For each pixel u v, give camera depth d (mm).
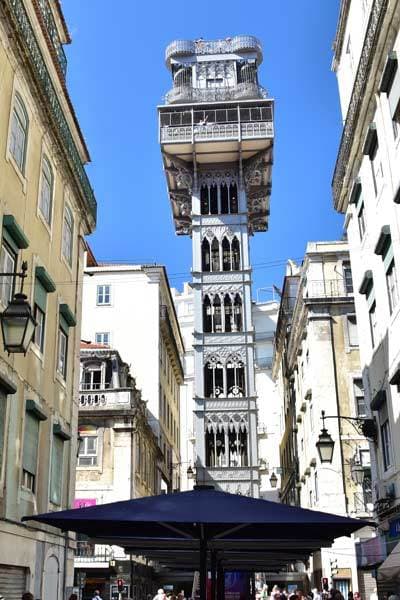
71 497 20297
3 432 14242
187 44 52219
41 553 16828
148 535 9961
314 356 34812
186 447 81500
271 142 48688
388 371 19078
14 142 15938
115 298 49125
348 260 36469
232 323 47062
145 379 47281
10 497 14641
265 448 76938
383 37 17812
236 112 49250
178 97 49844
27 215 16734
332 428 33406
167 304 54812
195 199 50156
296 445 46250
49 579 17500
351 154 22109
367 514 31500
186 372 86500
